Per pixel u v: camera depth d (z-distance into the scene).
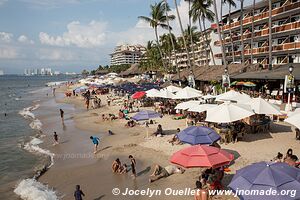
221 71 46.69
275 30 47.00
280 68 38.44
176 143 21.94
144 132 26.75
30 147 25.20
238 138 20.50
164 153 20.06
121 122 32.94
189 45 106.38
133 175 16.56
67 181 17.03
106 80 85.44
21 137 29.58
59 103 60.38
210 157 12.42
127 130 28.66
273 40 51.06
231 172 15.30
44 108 53.28
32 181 17.30
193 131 16.28
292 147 18.61
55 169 19.23
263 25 55.62
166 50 105.44
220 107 19.88
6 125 37.03
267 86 40.19
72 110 47.84
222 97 25.88
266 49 49.47
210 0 53.66
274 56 50.25
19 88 129.75
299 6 42.53
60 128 33.16
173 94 35.16
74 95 73.12
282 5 48.44
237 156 17.47
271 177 8.39
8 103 65.75
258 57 55.47
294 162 14.03
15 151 24.12
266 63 51.91
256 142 19.95
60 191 15.72
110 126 31.58
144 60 127.00
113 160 20.05
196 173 16.19
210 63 88.88
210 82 47.28
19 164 20.78
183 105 25.91
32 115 45.09
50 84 158.50
